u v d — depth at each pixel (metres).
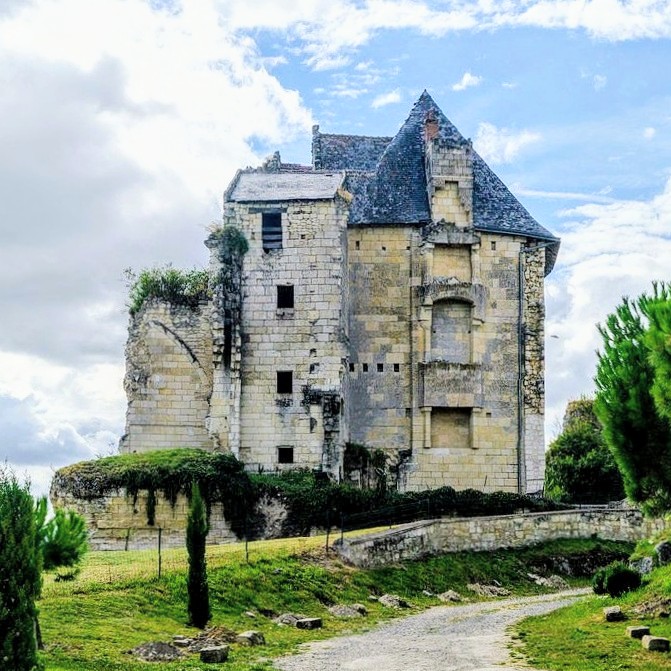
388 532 51.56
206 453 58.41
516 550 55.84
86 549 32.75
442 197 67.44
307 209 63.03
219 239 62.84
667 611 38.16
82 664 29.92
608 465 70.75
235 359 61.69
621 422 41.47
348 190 66.81
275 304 62.59
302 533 57.12
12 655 24.80
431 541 53.16
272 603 41.25
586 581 54.91
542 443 66.44
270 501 57.47
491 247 67.62
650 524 58.47
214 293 62.56
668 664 31.89
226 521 56.59
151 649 32.25
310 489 57.97
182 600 38.28
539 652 34.41
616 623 37.72
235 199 63.31
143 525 55.94
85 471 56.62
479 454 65.88
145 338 65.12
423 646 35.94
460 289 66.44
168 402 64.69
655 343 36.47
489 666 32.34
